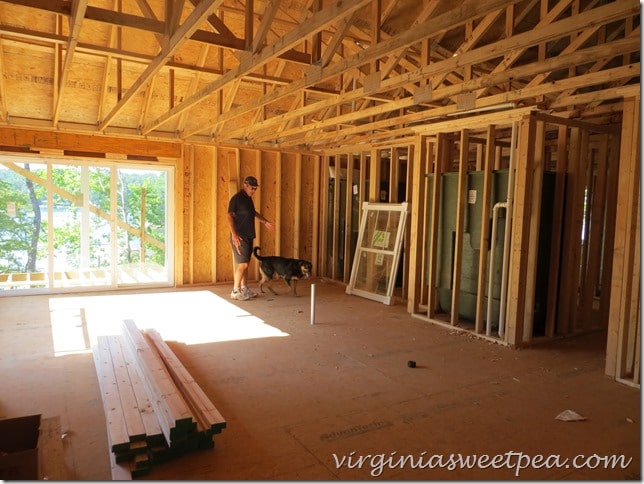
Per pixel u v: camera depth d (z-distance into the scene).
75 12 3.06
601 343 4.98
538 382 3.79
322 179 9.03
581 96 4.61
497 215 4.98
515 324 4.69
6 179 7.02
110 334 4.91
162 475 2.38
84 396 3.32
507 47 2.91
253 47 3.45
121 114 7.26
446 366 4.13
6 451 2.34
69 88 6.63
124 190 8.17
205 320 5.62
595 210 5.37
